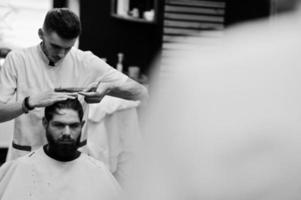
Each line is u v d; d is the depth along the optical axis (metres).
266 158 0.28
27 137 1.85
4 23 3.88
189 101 0.31
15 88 1.82
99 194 1.74
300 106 0.28
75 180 1.73
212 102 0.30
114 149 2.73
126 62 4.16
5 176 1.71
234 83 0.30
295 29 0.31
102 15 4.09
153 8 4.04
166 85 0.33
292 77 0.29
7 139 3.32
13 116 1.65
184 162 0.30
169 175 0.31
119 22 4.13
